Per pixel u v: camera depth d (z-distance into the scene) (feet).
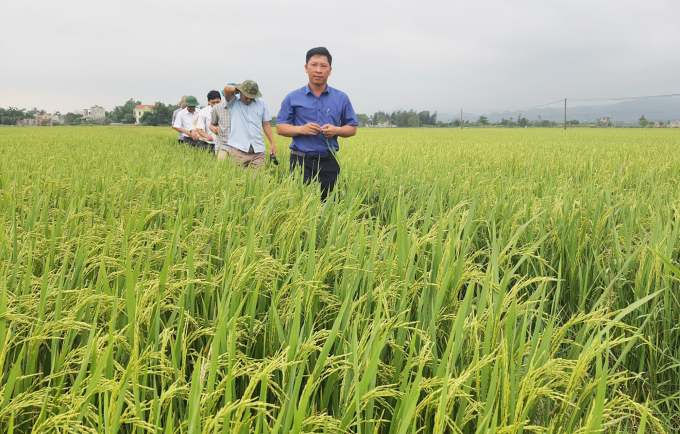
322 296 6.41
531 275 9.64
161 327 6.15
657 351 7.07
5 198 11.89
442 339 6.43
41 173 17.33
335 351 5.61
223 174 16.78
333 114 18.92
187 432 3.84
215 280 6.75
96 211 11.88
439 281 6.28
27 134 71.10
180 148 37.96
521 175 24.12
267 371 3.97
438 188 16.02
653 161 29.58
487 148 45.50
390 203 15.89
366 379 4.40
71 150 33.99
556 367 4.58
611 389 6.23
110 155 27.76
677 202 12.01
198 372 4.15
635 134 111.75
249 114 25.21
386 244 7.91
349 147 43.37
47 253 7.87
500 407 4.59
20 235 8.73
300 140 19.01
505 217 12.05
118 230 8.37
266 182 14.79
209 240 8.79
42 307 5.53
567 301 9.43
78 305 5.24
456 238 7.41
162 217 10.91
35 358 5.04
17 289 6.23
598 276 8.69
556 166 26.25
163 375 5.00
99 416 4.15
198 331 5.55
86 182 14.19
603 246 10.51
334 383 5.26
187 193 13.42
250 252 7.07
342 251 7.66
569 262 9.39
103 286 6.10
